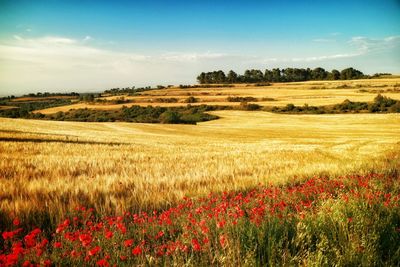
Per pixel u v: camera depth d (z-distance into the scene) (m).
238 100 127.12
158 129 68.19
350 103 102.31
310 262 3.84
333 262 3.94
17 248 3.46
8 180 8.77
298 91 144.50
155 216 5.82
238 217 5.50
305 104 104.94
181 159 18.70
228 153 24.33
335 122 83.31
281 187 9.88
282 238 4.55
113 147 26.58
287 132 67.50
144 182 9.53
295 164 16.44
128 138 45.78
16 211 5.87
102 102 135.12
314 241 4.80
